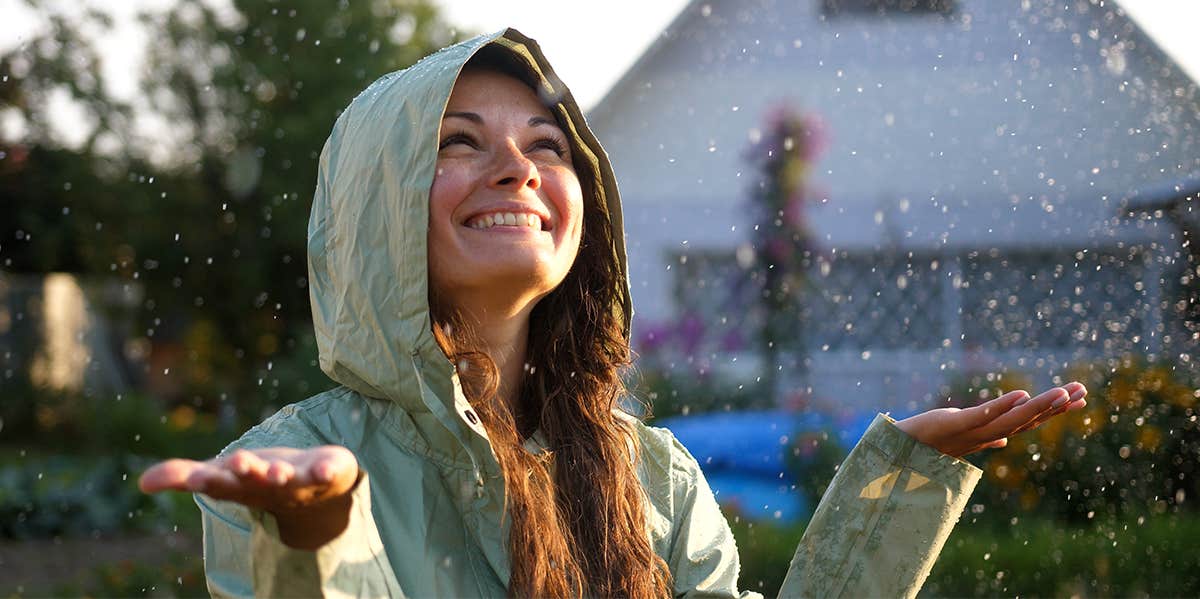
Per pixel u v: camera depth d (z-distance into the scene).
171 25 14.80
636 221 11.80
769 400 9.45
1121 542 5.91
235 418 15.66
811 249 10.73
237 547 1.51
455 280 1.71
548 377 1.90
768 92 11.74
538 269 1.71
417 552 1.59
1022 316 8.88
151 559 7.46
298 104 14.45
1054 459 6.44
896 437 1.85
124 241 15.01
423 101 1.69
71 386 16.08
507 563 1.63
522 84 1.86
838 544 1.84
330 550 1.22
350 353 1.70
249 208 14.71
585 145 1.95
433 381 1.65
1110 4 7.89
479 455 1.64
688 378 9.79
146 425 14.58
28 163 14.90
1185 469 6.19
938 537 1.83
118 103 14.84
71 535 8.44
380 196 1.69
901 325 10.44
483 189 1.72
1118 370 6.27
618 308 2.03
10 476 9.49
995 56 10.45
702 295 11.35
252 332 14.98
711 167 11.94
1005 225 9.09
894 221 10.66
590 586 1.71
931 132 10.59
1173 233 5.80
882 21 10.98
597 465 1.82
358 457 1.66
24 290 16.70
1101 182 6.95
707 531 1.91
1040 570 5.75
